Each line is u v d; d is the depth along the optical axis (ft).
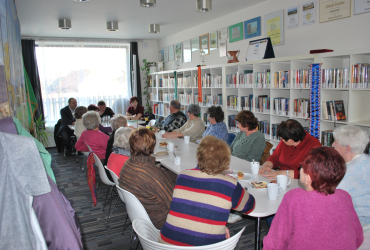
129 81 24.36
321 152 3.55
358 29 10.07
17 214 3.06
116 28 17.63
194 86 18.28
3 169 2.98
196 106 12.67
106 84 23.80
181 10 15.38
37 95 20.72
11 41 6.19
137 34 22.08
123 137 7.47
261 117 13.74
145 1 12.05
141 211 5.35
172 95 21.18
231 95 15.29
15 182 3.06
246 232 8.32
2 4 5.25
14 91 5.97
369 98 9.63
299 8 12.20
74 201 11.06
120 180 5.82
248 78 13.51
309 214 3.51
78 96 22.90
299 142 7.14
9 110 4.85
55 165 16.48
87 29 19.52
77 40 22.50
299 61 11.30
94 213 9.90
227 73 15.07
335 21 10.82
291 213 3.65
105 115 19.86
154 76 24.63
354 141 4.91
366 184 4.86
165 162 8.23
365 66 8.72
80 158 17.97
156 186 5.49
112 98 24.09
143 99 25.66
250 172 7.18
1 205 2.99
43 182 3.15
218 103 15.99
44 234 3.53
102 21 17.38
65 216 3.66
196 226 4.14
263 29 14.17
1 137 2.97
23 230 3.10
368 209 4.90
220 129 10.81
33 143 3.12
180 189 4.45
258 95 13.42
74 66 22.56
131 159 5.77
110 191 12.05
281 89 12.46
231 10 15.60
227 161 4.43
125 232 8.57
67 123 18.30
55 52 21.84
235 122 14.78
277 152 7.93
